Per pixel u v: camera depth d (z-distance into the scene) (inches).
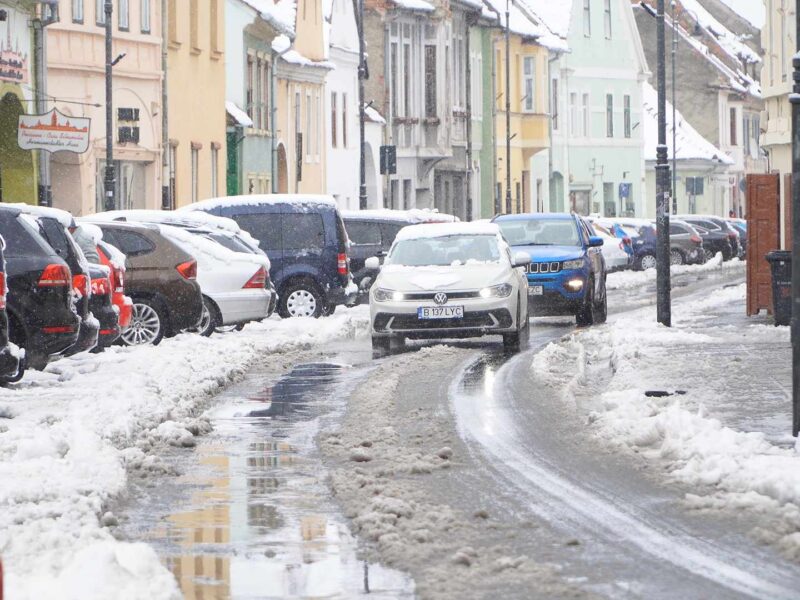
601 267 3034.0
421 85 6540.4
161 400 1572.3
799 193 1278.3
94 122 3799.2
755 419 1384.1
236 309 2561.5
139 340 2324.1
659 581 820.6
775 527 944.3
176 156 4355.3
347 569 858.1
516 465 1194.6
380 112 6368.1
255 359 2123.5
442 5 6594.5
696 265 5944.9
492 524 962.7
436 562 866.8
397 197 6407.5
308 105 5797.2
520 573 833.5
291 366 2036.2
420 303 2256.4
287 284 3048.7
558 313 2876.5
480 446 1291.8
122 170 3996.1
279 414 1533.0
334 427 1433.3
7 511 980.6
